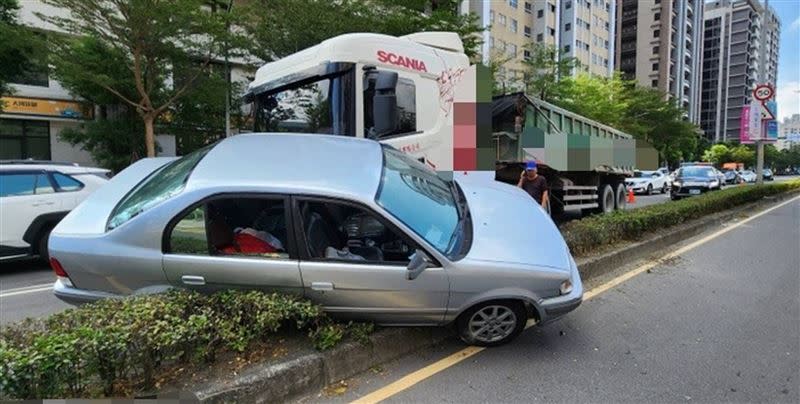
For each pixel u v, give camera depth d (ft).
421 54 20.79
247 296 10.87
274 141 13.82
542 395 10.40
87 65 50.60
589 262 19.10
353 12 45.39
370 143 14.90
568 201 34.37
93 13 44.19
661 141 160.35
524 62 104.99
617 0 266.77
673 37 259.80
